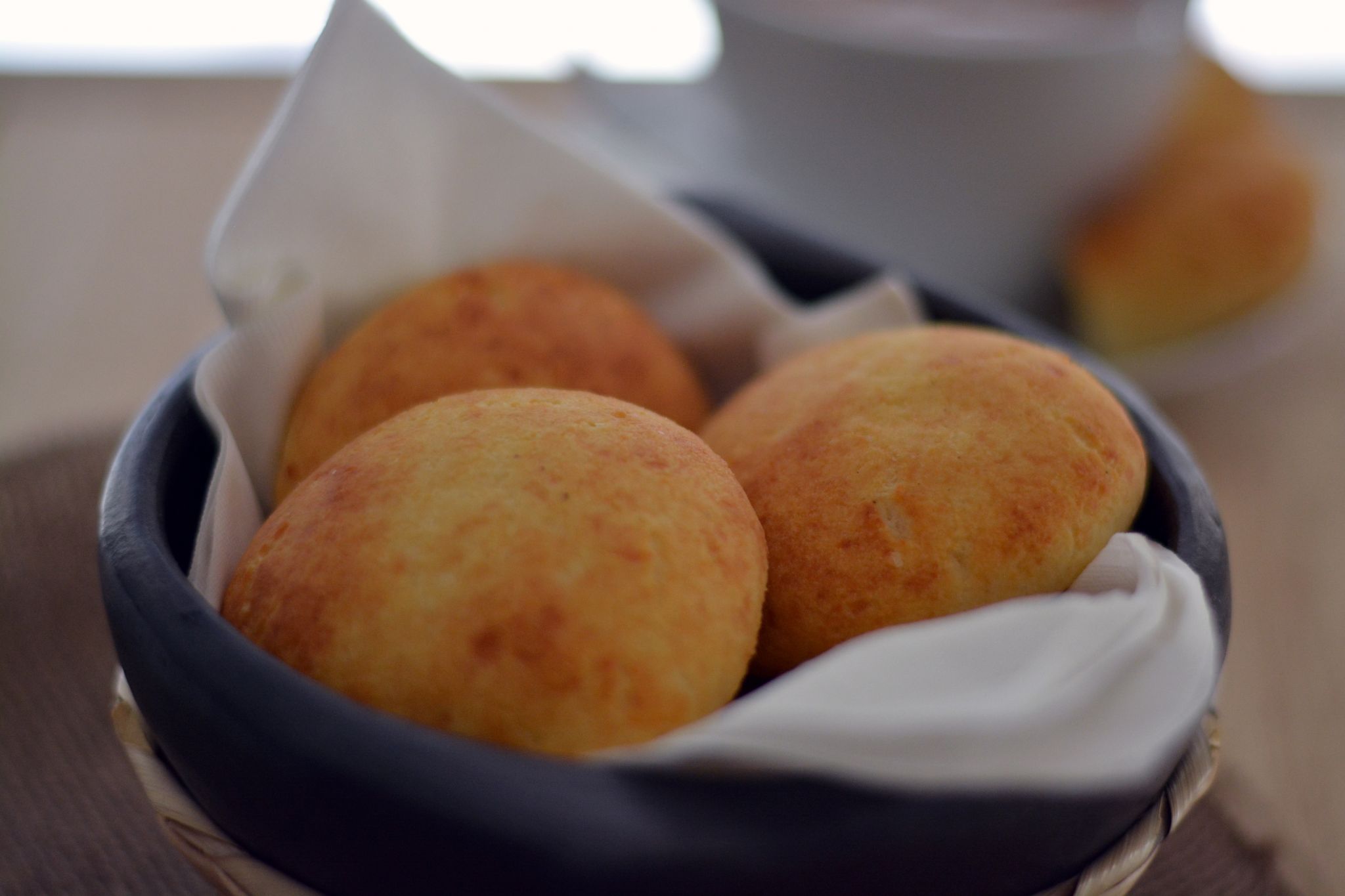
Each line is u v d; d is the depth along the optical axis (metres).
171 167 0.67
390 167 0.31
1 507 0.37
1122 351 0.49
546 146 0.33
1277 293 0.50
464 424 0.25
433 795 0.20
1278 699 0.37
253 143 0.70
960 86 0.43
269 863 0.22
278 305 0.29
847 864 0.20
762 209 0.39
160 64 0.76
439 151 0.32
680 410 0.31
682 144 0.53
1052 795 0.21
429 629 0.23
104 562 0.23
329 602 0.23
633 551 0.23
